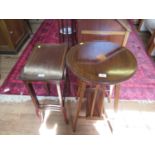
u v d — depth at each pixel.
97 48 1.10
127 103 1.55
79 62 0.99
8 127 1.39
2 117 1.46
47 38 2.62
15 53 2.29
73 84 1.71
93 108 1.17
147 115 1.45
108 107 1.51
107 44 1.15
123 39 1.31
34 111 1.50
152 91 1.66
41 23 3.13
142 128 1.35
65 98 1.57
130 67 0.95
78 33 1.39
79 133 1.34
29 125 1.40
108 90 1.51
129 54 1.06
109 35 1.29
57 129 1.37
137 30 2.81
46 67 1.06
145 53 2.24
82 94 1.10
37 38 2.63
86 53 1.06
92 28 1.31
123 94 1.63
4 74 1.92
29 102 1.58
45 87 1.69
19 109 1.52
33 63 1.09
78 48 1.10
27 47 2.41
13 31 2.21
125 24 1.34
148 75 1.86
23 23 2.54
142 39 2.58
